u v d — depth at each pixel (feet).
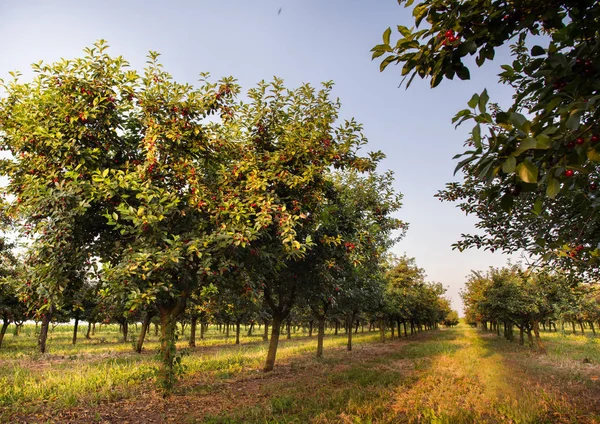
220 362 48.06
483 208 23.16
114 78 27.25
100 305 30.60
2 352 64.08
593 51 7.30
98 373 36.06
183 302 30.25
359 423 21.09
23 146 25.14
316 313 59.98
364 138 33.58
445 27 8.24
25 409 23.94
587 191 12.16
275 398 27.37
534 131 6.42
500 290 77.15
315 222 35.78
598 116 6.64
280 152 31.68
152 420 22.82
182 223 28.22
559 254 11.05
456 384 33.27
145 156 29.43
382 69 9.16
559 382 34.76
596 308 73.92
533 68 8.91
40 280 23.44
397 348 77.30
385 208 54.70
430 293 131.64
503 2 7.73
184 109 27.99
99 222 27.55
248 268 30.37
